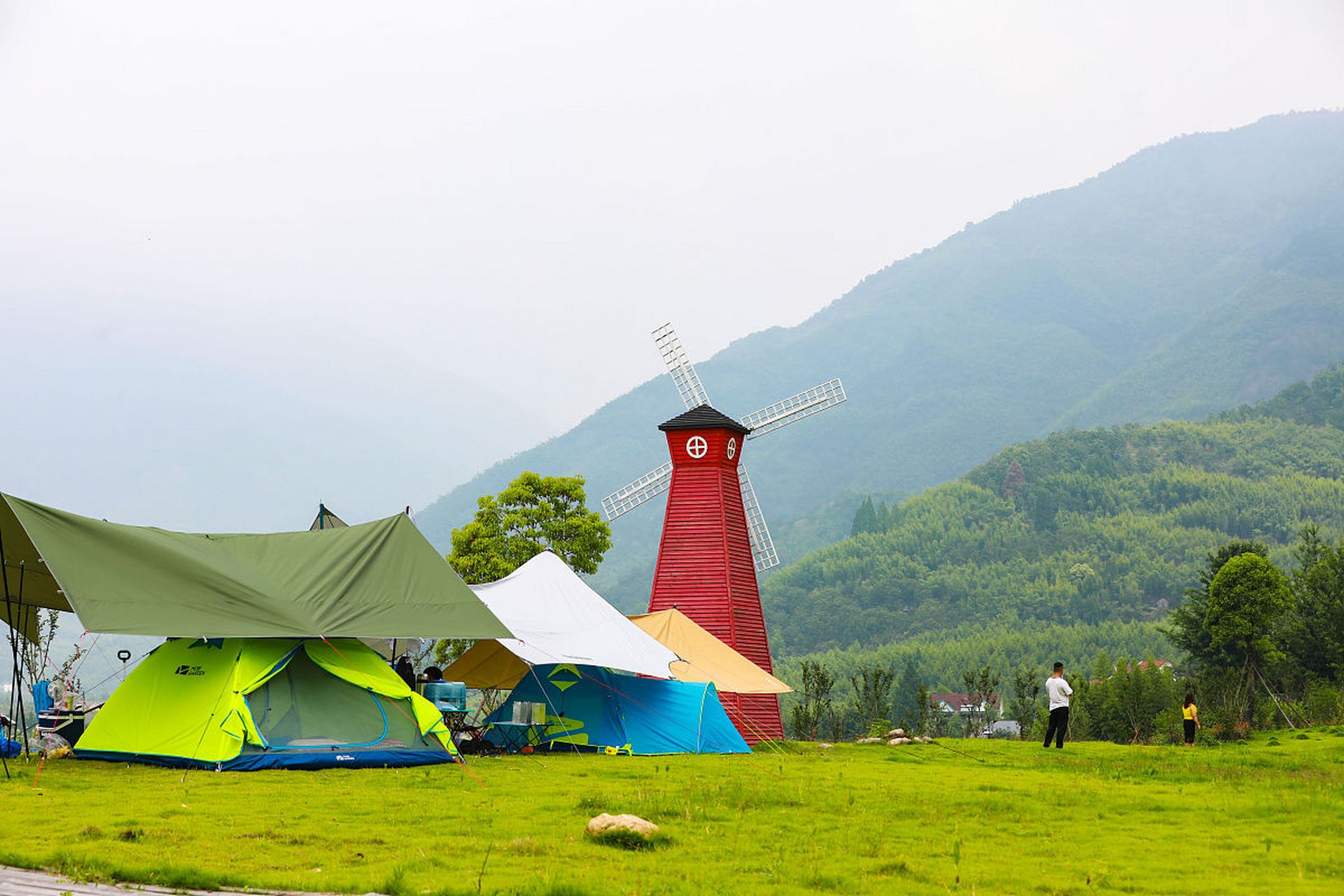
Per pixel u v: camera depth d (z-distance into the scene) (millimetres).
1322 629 64750
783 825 13062
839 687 186250
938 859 11078
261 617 19750
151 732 19547
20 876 9492
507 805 14453
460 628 21500
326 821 12836
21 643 21688
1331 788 17547
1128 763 24703
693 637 30906
